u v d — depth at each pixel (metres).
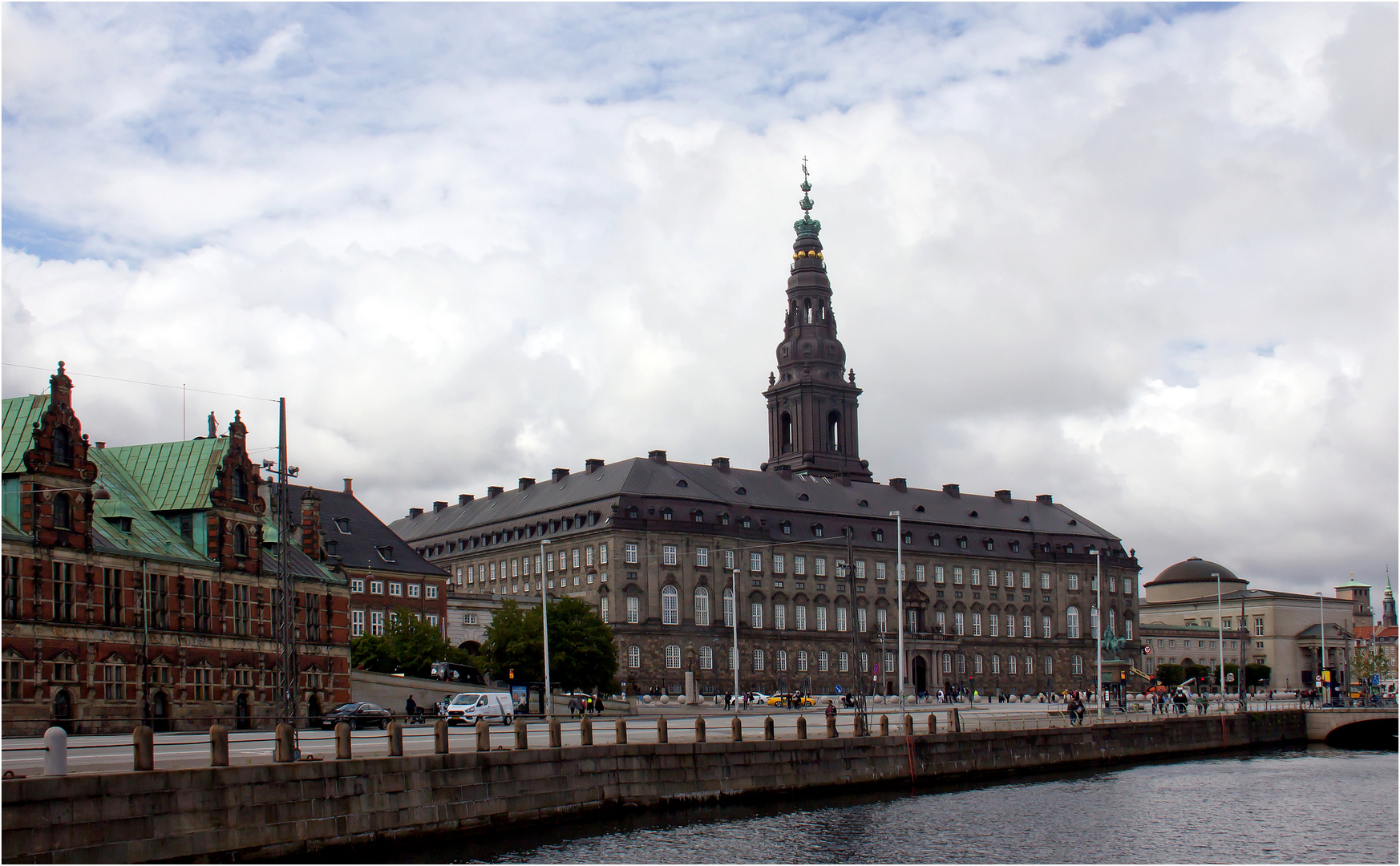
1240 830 73.44
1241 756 122.56
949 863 62.56
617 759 68.81
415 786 57.12
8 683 81.06
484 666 148.50
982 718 112.75
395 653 140.00
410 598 179.88
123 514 96.00
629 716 134.00
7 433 86.56
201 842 47.88
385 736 79.94
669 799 71.38
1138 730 115.06
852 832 68.88
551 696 112.44
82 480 88.50
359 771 54.59
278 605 107.25
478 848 59.22
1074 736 106.19
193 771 48.00
